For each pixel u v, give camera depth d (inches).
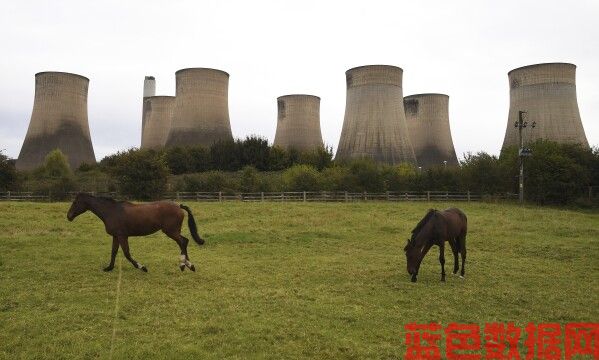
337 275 366.6
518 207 1035.9
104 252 427.5
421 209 914.7
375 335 233.1
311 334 230.8
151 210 352.5
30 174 1749.5
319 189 1282.0
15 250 422.0
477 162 1299.2
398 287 330.3
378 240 553.3
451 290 324.5
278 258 438.6
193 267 361.7
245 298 292.4
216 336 225.0
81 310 257.4
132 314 256.4
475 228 645.3
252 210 832.3
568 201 1184.2
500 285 343.0
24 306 264.8
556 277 372.5
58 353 200.8
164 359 197.9
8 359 193.9
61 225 594.6
